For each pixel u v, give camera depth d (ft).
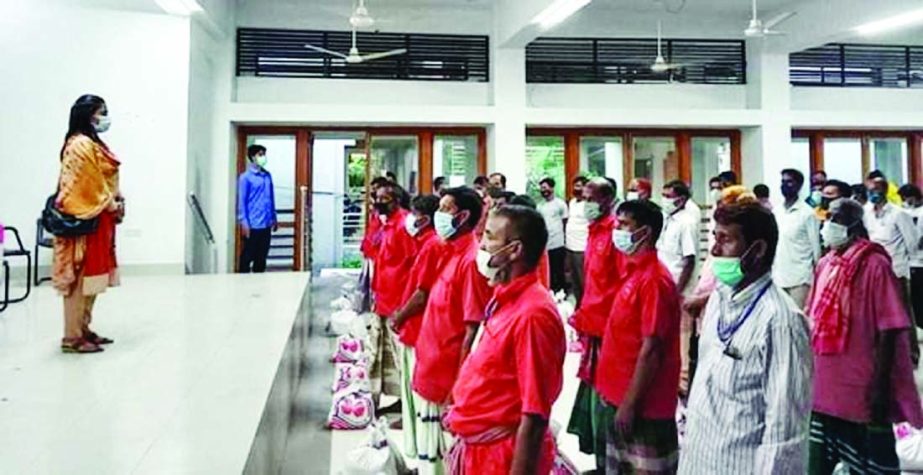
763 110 32.30
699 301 11.68
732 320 5.84
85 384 9.24
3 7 22.20
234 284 21.31
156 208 23.94
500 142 30.91
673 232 14.85
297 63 30.58
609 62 32.50
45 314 15.37
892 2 25.11
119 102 23.57
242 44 30.25
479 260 5.92
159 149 23.99
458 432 5.70
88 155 11.21
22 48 22.41
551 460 5.75
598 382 9.00
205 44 26.81
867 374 8.52
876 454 8.61
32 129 22.44
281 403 10.62
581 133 33.24
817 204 15.66
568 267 26.27
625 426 8.18
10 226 21.01
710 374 5.96
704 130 33.78
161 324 13.94
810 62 33.68
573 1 23.66
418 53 31.37
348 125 31.37
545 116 31.30
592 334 10.14
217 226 28.99
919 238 19.94
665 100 32.83
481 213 9.33
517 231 5.55
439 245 10.81
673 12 32.37
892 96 34.17
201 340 12.26
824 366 8.76
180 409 8.11
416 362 9.51
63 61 22.95
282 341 12.12
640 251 8.56
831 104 33.73
